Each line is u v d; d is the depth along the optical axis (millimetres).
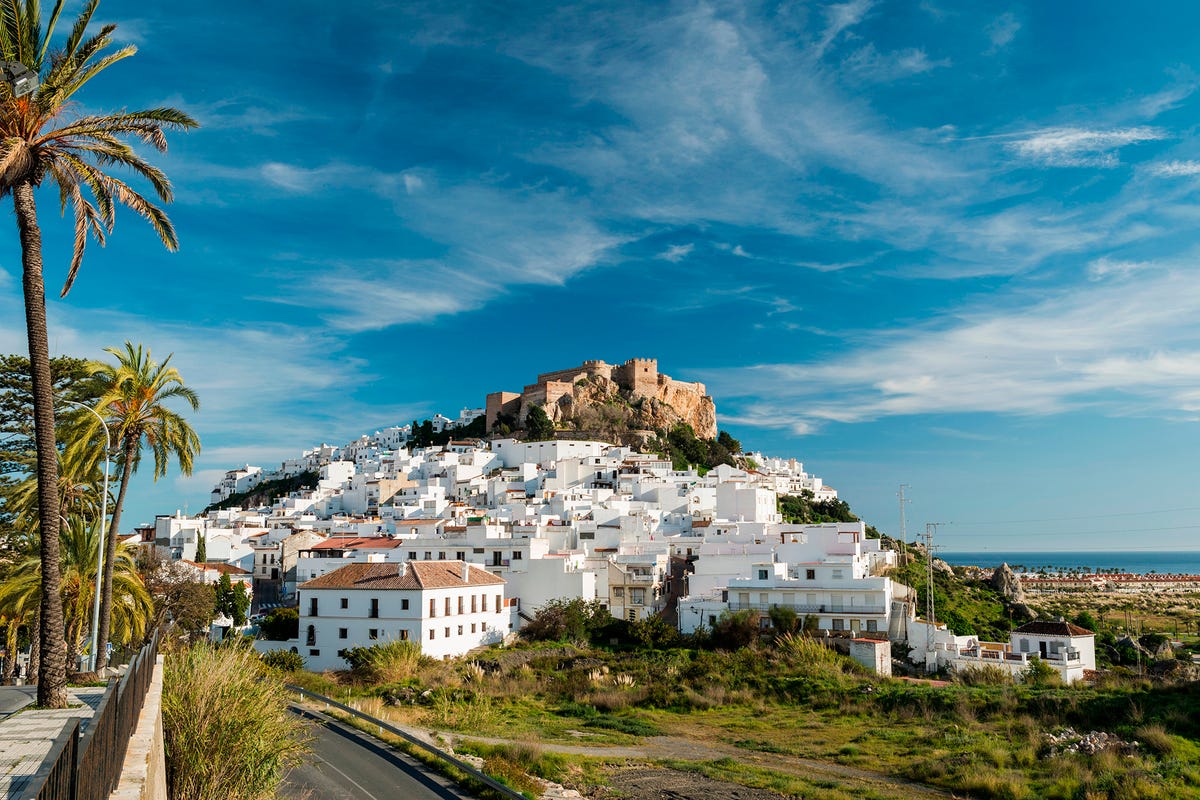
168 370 47031
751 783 45688
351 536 138875
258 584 129500
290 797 35281
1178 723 54125
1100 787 43469
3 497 57594
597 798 41844
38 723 22812
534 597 104500
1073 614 165375
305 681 71625
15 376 59844
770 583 93312
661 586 109750
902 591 97312
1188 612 189125
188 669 30391
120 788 16578
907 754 54031
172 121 31250
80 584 50688
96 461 46625
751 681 76500
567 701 72875
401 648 79812
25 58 27953
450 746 47719
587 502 161625
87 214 30922
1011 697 63656
